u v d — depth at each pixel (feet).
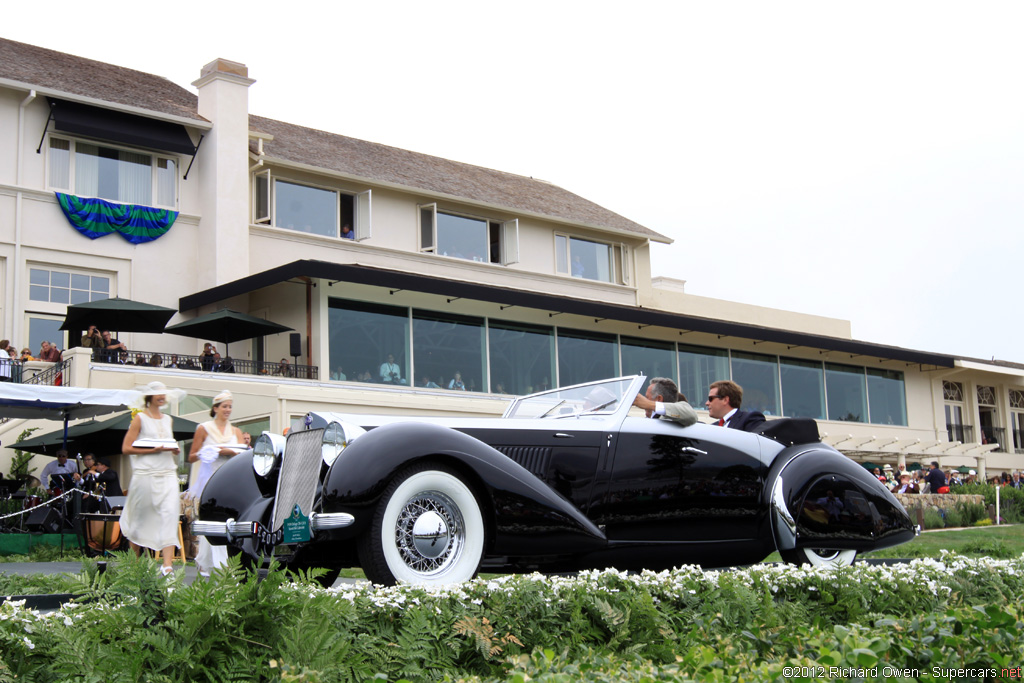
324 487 14.85
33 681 10.43
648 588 15.10
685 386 82.43
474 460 15.76
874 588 16.96
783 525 19.92
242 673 10.91
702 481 19.51
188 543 36.91
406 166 85.35
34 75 63.52
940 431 102.94
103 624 10.94
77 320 56.39
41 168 62.80
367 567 14.75
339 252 74.74
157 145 65.77
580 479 18.20
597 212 97.50
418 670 12.03
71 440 46.11
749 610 15.24
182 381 53.52
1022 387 118.73
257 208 71.46
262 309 67.31
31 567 32.58
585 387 20.70
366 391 59.41
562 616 14.11
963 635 12.92
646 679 10.55
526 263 87.04
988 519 62.23
